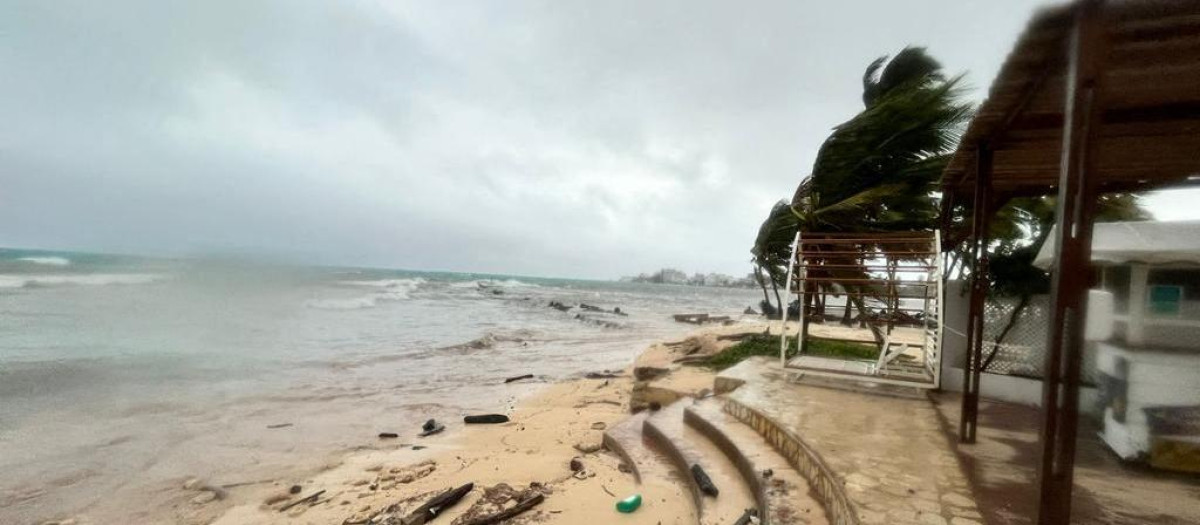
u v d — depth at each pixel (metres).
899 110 10.60
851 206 10.84
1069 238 2.37
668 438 7.12
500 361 18.53
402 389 13.61
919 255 7.90
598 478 6.73
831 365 8.50
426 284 73.62
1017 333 7.28
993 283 7.54
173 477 7.53
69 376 12.69
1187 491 3.97
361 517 6.08
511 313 39.38
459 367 17.03
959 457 4.79
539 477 7.13
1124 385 4.65
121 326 19.73
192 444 8.88
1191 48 2.74
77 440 8.85
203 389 12.42
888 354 8.69
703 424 7.20
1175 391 4.36
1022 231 9.24
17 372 12.73
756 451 5.78
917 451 4.96
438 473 7.52
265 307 28.53
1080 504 3.76
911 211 11.24
